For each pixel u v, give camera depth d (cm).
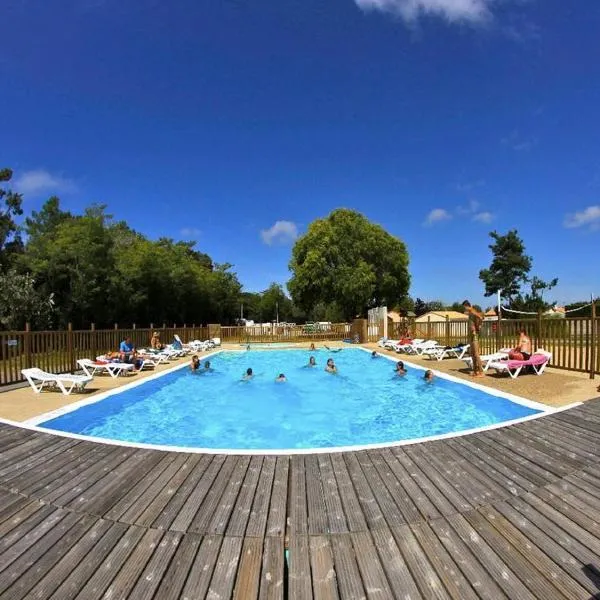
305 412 1024
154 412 980
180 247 4625
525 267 3212
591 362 1039
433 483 478
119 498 449
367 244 3747
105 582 325
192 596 310
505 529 390
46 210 3528
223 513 419
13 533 391
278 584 323
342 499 446
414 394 1138
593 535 377
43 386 1073
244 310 7588
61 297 2745
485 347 1567
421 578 328
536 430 638
